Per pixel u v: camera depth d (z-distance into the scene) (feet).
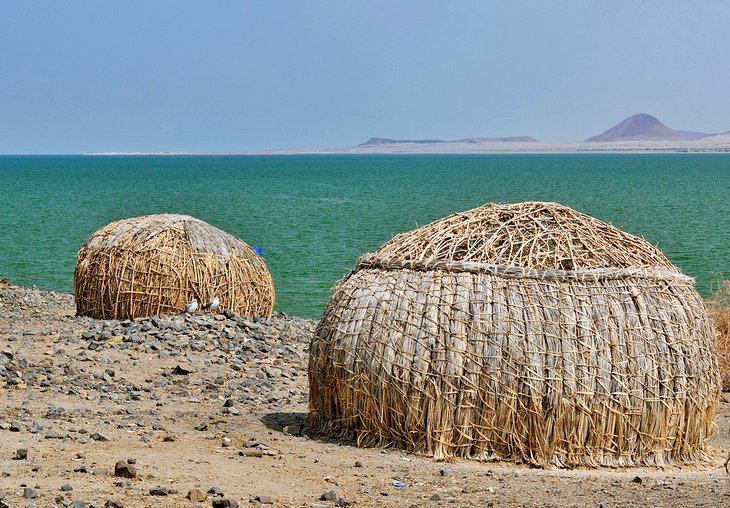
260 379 52.70
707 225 175.22
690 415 37.11
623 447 36.11
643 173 499.51
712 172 506.07
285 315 79.41
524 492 31.76
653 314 36.91
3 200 267.39
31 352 54.60
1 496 27.78
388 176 497.46
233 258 68.03
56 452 34.65
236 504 28.73
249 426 41.68
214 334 60.80
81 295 67.87
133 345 57.00
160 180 444.96
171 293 65.16
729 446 41.65
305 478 33.04
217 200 273.95
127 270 65.57
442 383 35.86
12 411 41.68
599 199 259.60
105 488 29.89
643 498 31.24
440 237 39.50
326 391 39.37
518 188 335.88
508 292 36.29
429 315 36.50
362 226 183.32
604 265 37.88
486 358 35.60
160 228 67.46
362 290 38.81
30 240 154.92
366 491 31.42
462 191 318.86
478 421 35.70
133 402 45.70
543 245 38.45
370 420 37.55
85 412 42.63
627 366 35.88
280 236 163.32
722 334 59.31
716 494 31.94
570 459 35.68
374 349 37.22
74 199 274.36
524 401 35.32
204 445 37.68
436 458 35.70
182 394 48.01
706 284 105.91
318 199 278.67
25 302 82.58
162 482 31.19
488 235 39.65
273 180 444.55
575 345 35.60
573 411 35.35
